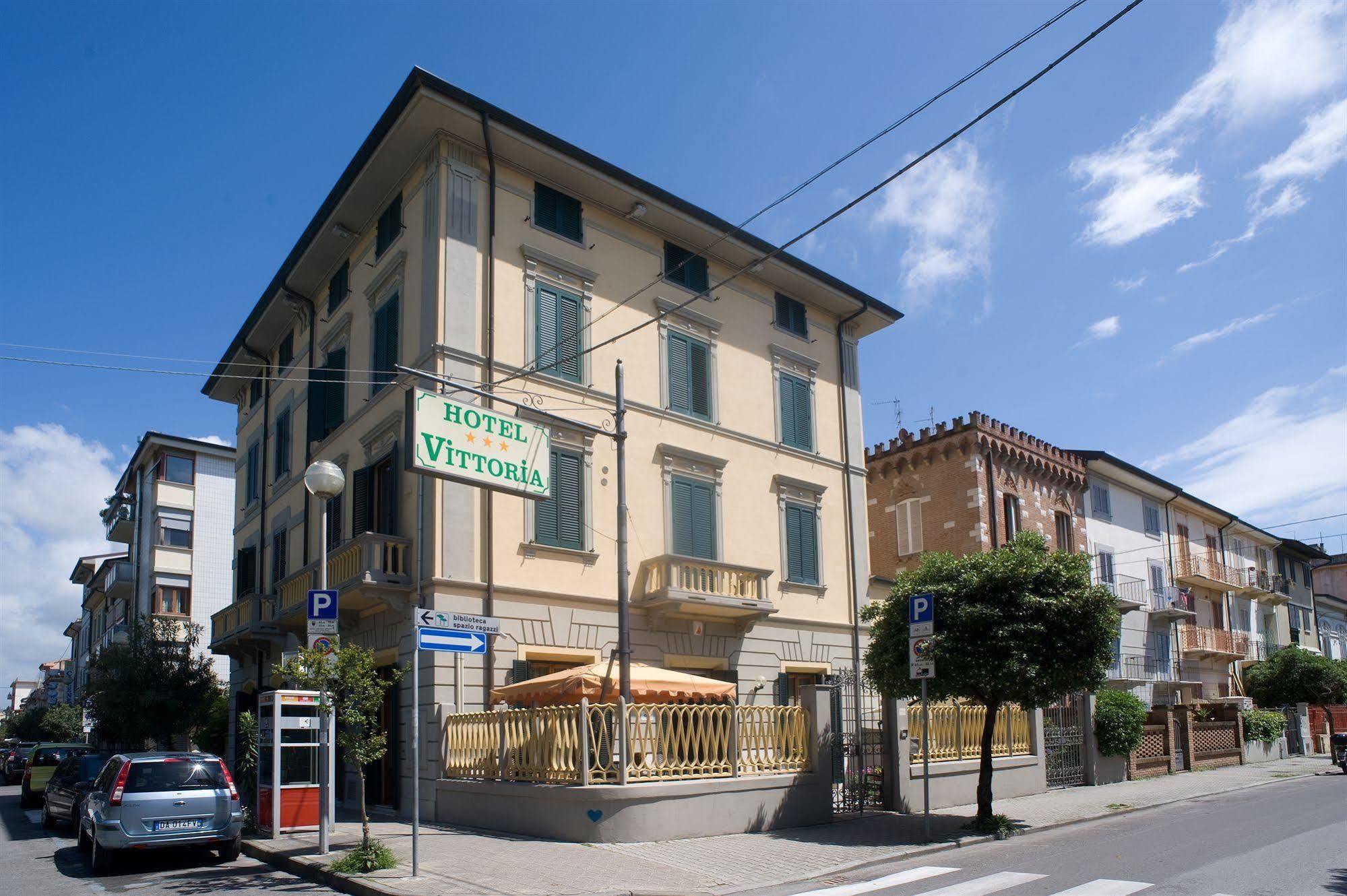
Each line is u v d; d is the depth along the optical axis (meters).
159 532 44.75
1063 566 15.68
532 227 20.48
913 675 14.81
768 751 15.85
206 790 13.95
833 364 27.12
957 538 32.12
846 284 26.53
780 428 24.80
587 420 20.47
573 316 20.80
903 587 16.48
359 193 21.50
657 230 22.89
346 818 17.98
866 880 11.47
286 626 23.09
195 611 45.03
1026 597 15.20
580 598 19.52
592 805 13.66
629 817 13.70
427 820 16.83
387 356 20.56
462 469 14.57
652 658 20.52
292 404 26.55
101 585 56.44
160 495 45.16
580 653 19.28
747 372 24.33
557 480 19.67
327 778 13.45
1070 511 36.56
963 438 32.44
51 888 12.23
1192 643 43.25
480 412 15.04
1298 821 16.05
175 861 14.29
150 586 44.41
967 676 15.27
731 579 21.70
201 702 30.16
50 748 27.64
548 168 20.73
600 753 14.16
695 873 11.72
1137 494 41.81
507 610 18.36
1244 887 10.24
